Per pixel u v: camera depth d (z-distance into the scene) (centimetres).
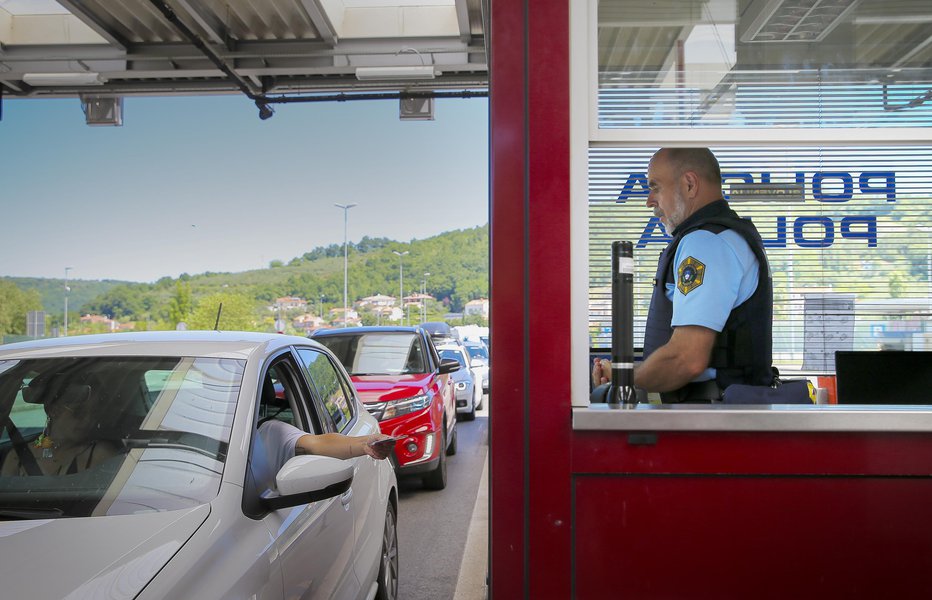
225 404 298
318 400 391
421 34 1352
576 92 242
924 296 470
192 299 15988
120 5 1205
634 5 250
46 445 280
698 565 229
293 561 272
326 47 1348
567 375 235
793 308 475
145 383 306
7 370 315
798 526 230
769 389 266
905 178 462
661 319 302
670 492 231
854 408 236
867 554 229
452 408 1047
